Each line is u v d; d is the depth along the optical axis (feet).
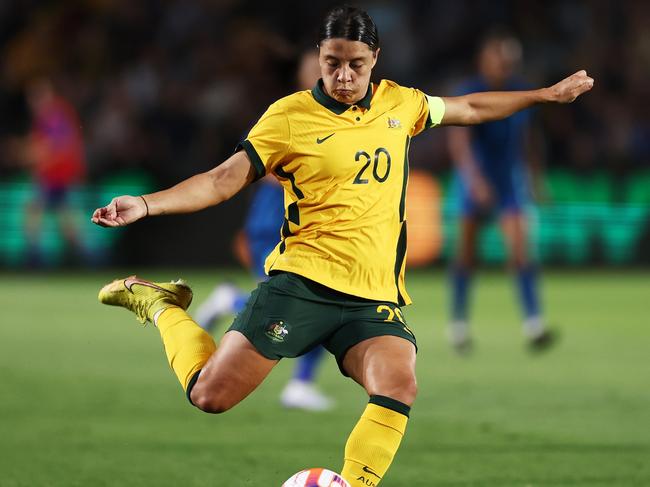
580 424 77.92
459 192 118.21
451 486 59.36
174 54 236.02
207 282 178.60
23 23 245.86
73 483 60.29
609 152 218.38
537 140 124.57
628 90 232.53
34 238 200.75
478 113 53.78
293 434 74.54
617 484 59.93
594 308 152.76
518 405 85.81
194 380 49.06
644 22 241.14
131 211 45.98
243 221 196.85
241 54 230.27
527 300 115.65
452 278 116.06
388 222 49.29
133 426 77.10
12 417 80.28
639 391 92.38
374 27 47.98
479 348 118.62
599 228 202.18
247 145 48.49
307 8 240.73
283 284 49.14
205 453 68.33
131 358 110.63
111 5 244.42
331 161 48.34
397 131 49.70
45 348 117.08
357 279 48.83
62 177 197.77
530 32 239.71
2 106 240.73
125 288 54.54
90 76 240.12
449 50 237.45
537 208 200.54
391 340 48.29
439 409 83.97
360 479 46.11
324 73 48.14
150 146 220.64
